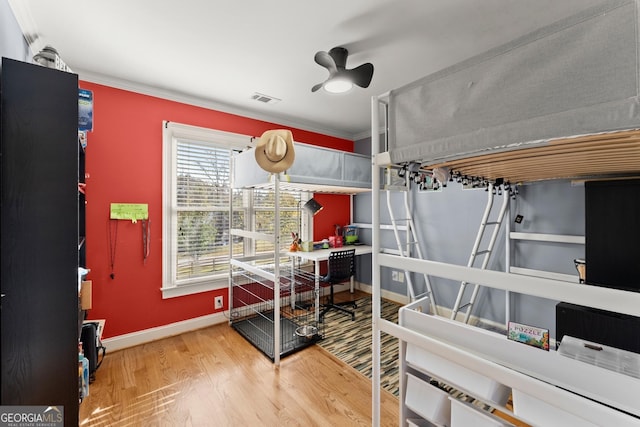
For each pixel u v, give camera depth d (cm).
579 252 238
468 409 109
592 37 71
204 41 199
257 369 226
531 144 102
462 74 97
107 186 252
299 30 187
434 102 105
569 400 79
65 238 119
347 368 228
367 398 192
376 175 132
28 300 113
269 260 356
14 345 111
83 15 171
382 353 251
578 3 162
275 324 231
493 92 89
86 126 146
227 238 321
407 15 173
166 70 239
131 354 248
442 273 113
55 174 118
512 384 90
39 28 182
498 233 278
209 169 308
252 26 183
